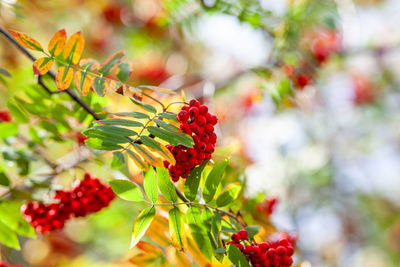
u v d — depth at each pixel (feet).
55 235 15.79
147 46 18.02
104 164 9.39
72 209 8.75
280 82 12.55
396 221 27.04
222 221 7.25
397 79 24.94
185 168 6.36
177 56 18.67
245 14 11.76
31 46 6.33
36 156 9.32
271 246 7.00
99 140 5.68
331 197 24.26
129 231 13.21
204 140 6.23
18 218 8.45
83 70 6.66
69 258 16.08
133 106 8.92
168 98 7.61
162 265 7.53
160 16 13.42
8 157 8.80
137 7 17.07
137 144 5.89
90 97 8.52
